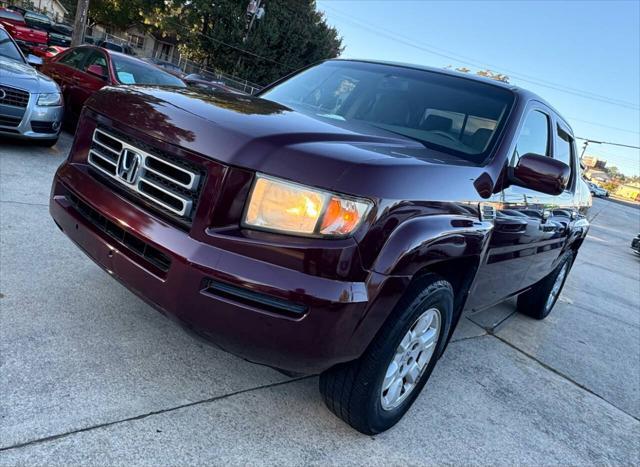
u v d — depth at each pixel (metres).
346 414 2.35
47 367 2.39
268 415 2.46
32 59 7.26
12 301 2.88
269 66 40.56
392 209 2.02
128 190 2.26
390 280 2.01
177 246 1.98
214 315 1.94
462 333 4.27
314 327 1.91
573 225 4.58
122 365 2.54
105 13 45.72
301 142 2.05
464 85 3.34
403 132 3.00
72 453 1.94
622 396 3.83
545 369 3.96
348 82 3.50
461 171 2.53
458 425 2.83
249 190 1.95
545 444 2.87
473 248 2.48
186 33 40.25
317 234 1.91
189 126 2.09
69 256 3.64
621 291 8.12
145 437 2.12
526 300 5.08
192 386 2.53
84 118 2.63
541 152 3.64
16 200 4.55
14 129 5.98
